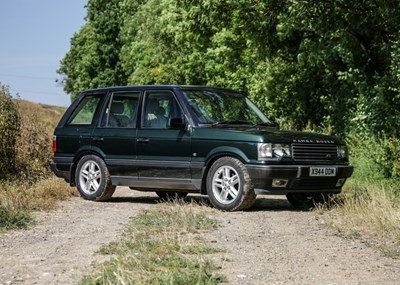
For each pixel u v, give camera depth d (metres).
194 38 24.91
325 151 11.48
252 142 10.95
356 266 6.76
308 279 6.10
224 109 12.10
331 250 7.69
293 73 24.31
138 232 8.62
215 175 11.30
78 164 13.21
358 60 19.06
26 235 8.73
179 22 25.75
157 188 12.29
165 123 12.00
